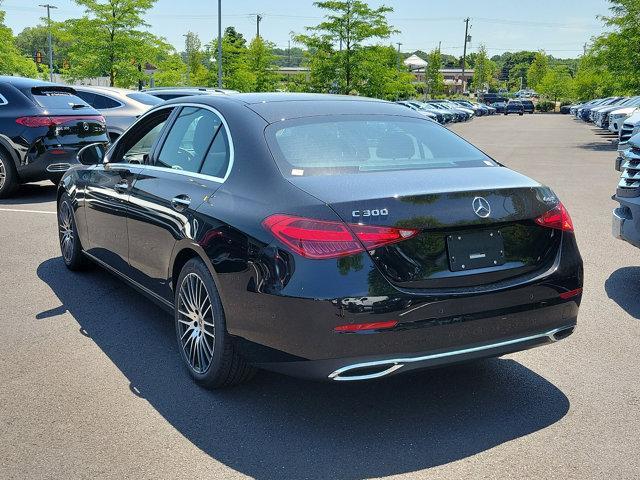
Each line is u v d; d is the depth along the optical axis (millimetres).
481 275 3217
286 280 3059
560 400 3658
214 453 3086
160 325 4832
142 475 2896
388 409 3541
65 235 6223
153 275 4340
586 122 49688
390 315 3000
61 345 4418
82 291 5621
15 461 2996
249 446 3150
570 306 3463
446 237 3156
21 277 6020
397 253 3055
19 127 9914
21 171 10039
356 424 3377
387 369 3090
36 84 10367
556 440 3215
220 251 3416
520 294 3270
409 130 3986
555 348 4449
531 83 137000
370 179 3277
